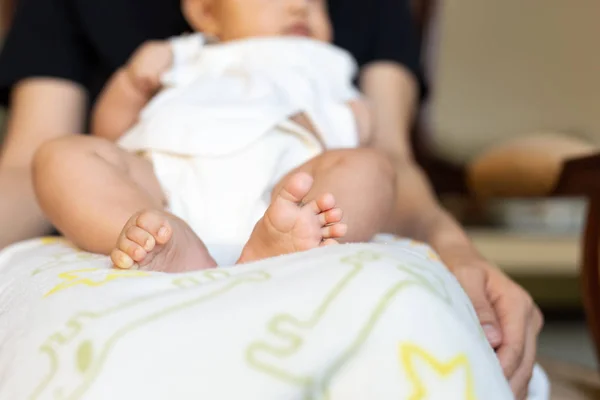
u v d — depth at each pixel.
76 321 0.38
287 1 0.95
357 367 0.35
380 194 0.60
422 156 1.83
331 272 0.38
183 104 0.76
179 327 0.36
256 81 0.81
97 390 0.35
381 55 1.14
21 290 0.48
